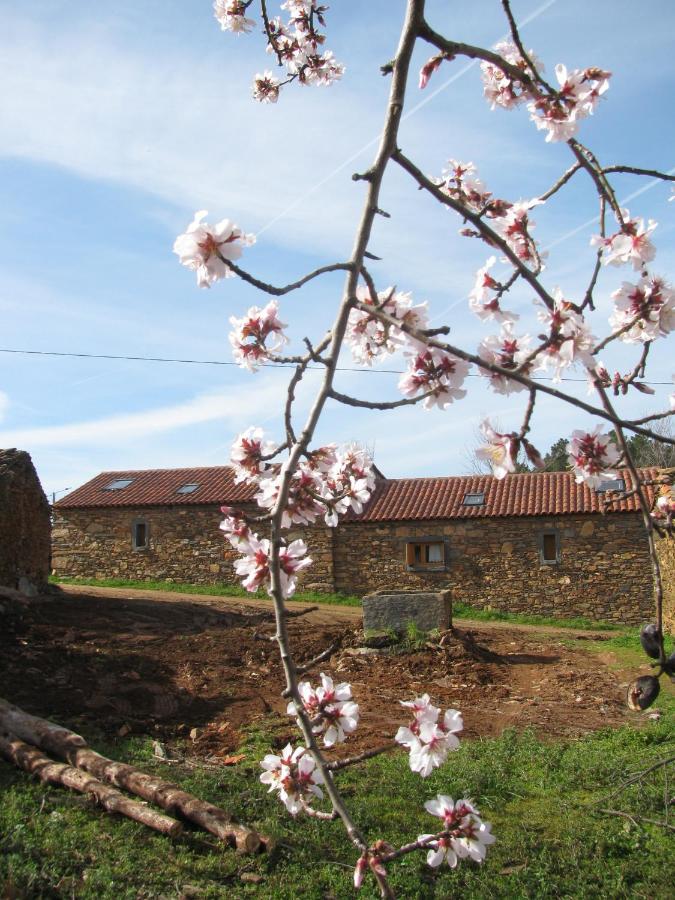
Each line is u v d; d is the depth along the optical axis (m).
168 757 6.95
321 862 5.27
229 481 23.89
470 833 1.97
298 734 7.75
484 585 20.48
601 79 2.34
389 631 12.67
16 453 13.84
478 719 9.10
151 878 4.76
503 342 2.08
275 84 3.98
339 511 2.45
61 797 5.66
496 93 2.81
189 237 1.96
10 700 7.77
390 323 2.02
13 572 13.22
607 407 2.19
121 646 10.38
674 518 2.28
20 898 4.25
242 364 2.39
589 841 5.73
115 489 24.19
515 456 2.05
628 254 2.21
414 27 2.39
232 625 13.41
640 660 13.23
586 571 19.89
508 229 2.59
